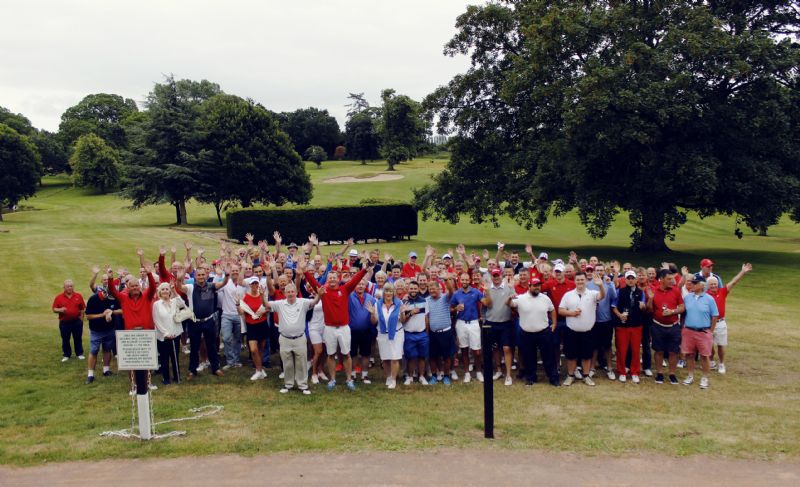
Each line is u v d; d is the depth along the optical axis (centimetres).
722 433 812
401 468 686
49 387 1013
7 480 655
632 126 2325
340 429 813
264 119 5241
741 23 2550
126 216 5825
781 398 984
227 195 5116
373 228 3484
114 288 1024
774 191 2445
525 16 3011
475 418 871
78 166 8362
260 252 1404
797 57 2309
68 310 1170
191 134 4897
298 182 5350
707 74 2373
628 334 1080
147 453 727
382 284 1058
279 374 1105
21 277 2106
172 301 1034
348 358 1025
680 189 2580
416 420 857
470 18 3172
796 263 2669
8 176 6259
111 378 1073
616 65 2442
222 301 1129
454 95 3272
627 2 2623
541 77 2714
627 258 2820
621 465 704
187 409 901
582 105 2350
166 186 4831
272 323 1152
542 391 1022
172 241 3150
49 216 5969
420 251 2989
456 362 1209
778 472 689
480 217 3425
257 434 791
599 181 2717
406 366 1088
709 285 1139
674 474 681
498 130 3272
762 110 2302
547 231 4184
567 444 767
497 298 1060
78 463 702
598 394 1004
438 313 1056
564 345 1086
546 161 2772
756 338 1399
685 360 1230
